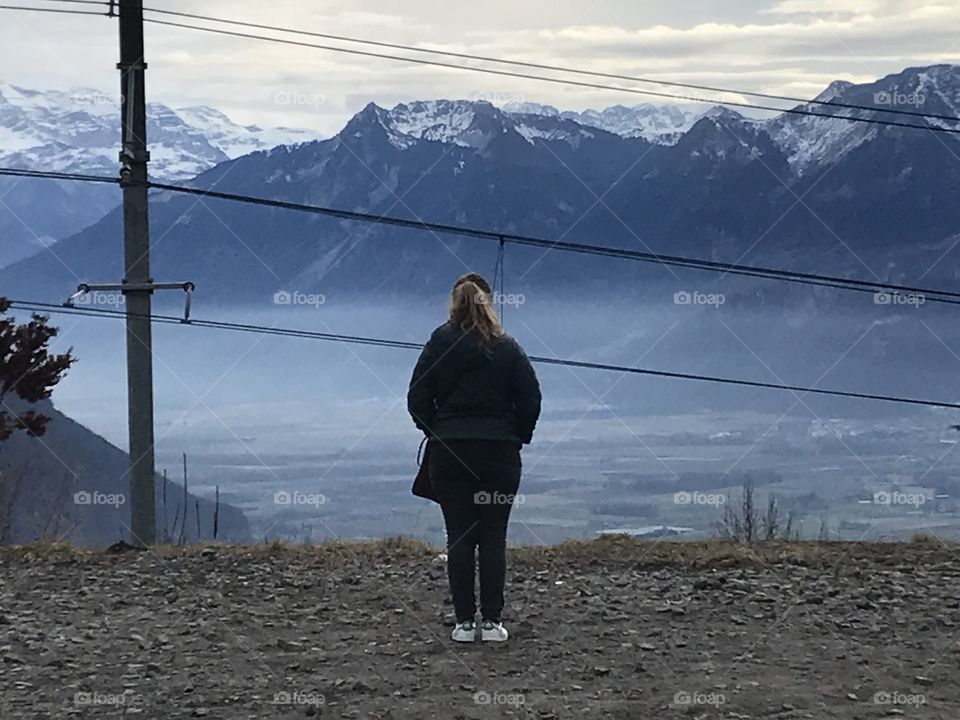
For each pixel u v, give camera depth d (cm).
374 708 670
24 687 732
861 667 750
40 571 1147
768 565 1122
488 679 732
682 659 777
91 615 951
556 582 1053
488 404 824
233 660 794
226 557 1197
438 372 827
